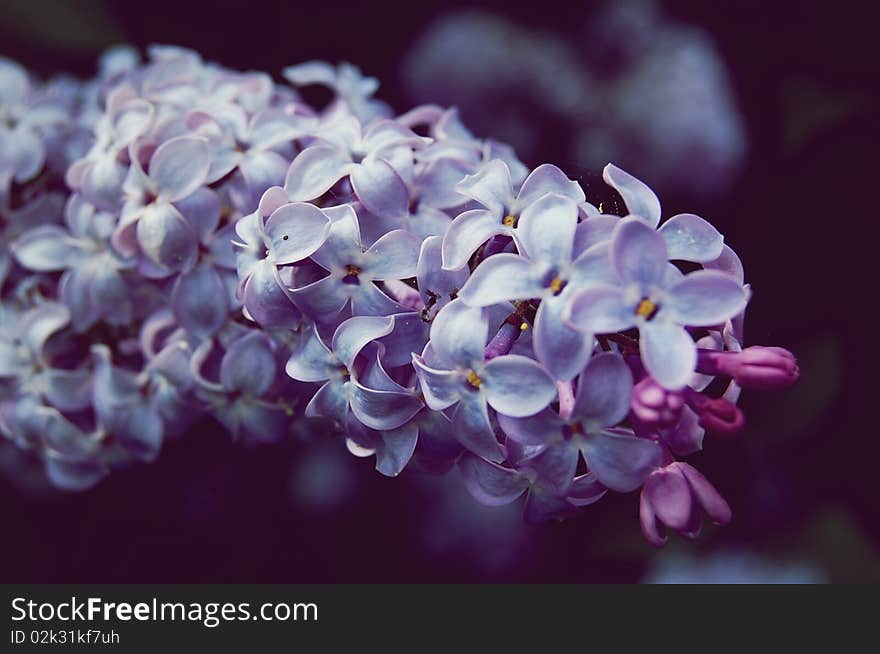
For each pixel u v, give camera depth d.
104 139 0.30
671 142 0.47
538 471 0.27
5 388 0.32
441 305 0.27
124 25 0.46
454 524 0.49
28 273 0.32
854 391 0.43
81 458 0.32
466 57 0.49
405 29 0.50
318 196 0.28
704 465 0.44
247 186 0.29
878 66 0.48
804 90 0.48
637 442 0.26
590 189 0.28
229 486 0.48
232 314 0.29
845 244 0.44
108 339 0.32
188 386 0.30
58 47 0.45
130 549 0.47
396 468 0.28
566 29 0.50
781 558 0.44
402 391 0.27
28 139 0.32
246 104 0.31
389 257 0.27
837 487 0.44
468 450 0.28
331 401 0.28
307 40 0.49
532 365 0.26
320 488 0.49
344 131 0.29
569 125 0.49
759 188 0.47
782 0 0.49
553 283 0.26
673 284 0.25
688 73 0.48
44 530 0.47
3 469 0.46
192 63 0.32
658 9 0.50
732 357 0.26
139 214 0.29
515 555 0.48
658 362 0.25
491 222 0.27
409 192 0.28
